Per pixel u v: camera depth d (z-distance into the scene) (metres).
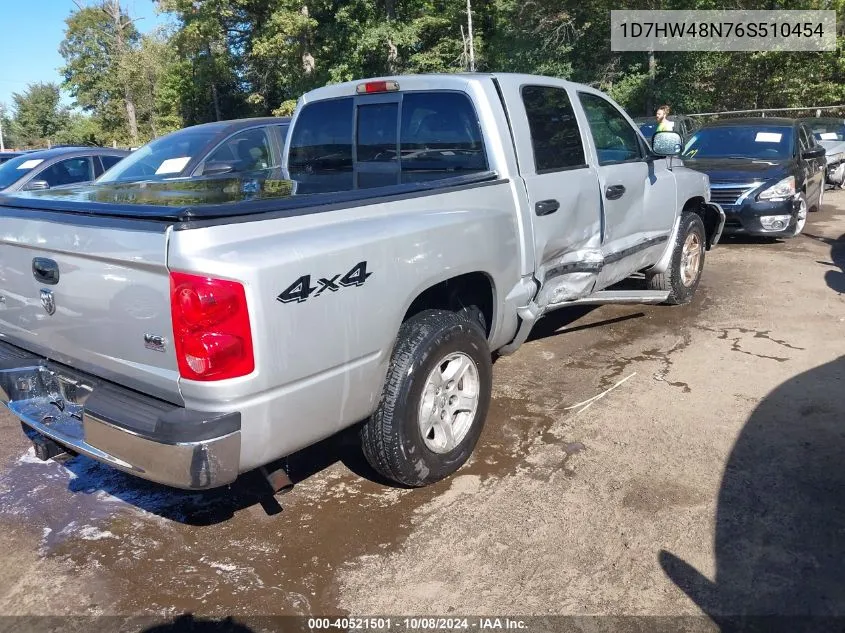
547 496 3.56
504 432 4.27
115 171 7.25
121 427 2.71
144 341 2.74
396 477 3.49
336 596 2.92
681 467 3.78
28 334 3.33
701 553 3.08
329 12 33.88
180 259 2.49
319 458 4.09
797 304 6.68
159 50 53.84
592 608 2.79
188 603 2.91
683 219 6.42
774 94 28.27
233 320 2.53
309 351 2.79
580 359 5.44
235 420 2.62
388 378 3.31
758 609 2.75
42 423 3.20
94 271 2.84
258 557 3.20
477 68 33.59
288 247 2.70
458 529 3.33
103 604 2.93
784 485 3.57
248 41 39.25
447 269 3.42
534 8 29.34
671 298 6.51
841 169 15.37
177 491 3.81
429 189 3.44
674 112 27.75
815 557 3.03
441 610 2.81
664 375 5.05
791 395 4.62
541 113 4.44
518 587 2.92
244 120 7.68
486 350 3.78
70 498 3.77
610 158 5.22
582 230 4.70
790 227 9.17
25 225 3.10
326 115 4.89
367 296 3.00
